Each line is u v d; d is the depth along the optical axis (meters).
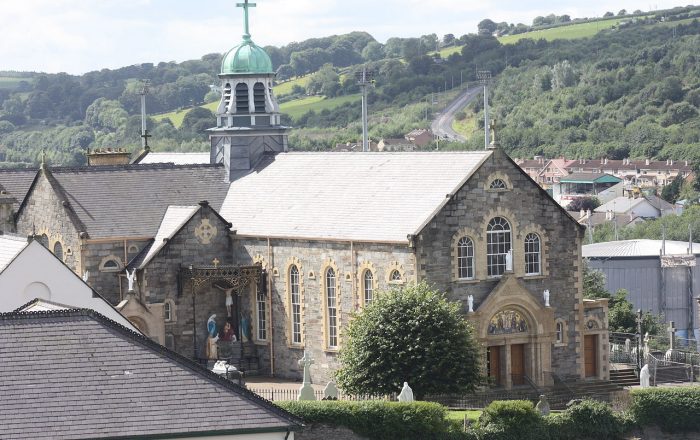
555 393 147.00
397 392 134.50
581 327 152.00
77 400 89.44
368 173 154.25
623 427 131.88
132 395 90.38
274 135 169.00
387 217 146.00
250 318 156.75
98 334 93.31
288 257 153.12
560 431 129.12
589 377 153.38
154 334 152.38
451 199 143.00
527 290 147.12
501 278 146.00
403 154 153.88
